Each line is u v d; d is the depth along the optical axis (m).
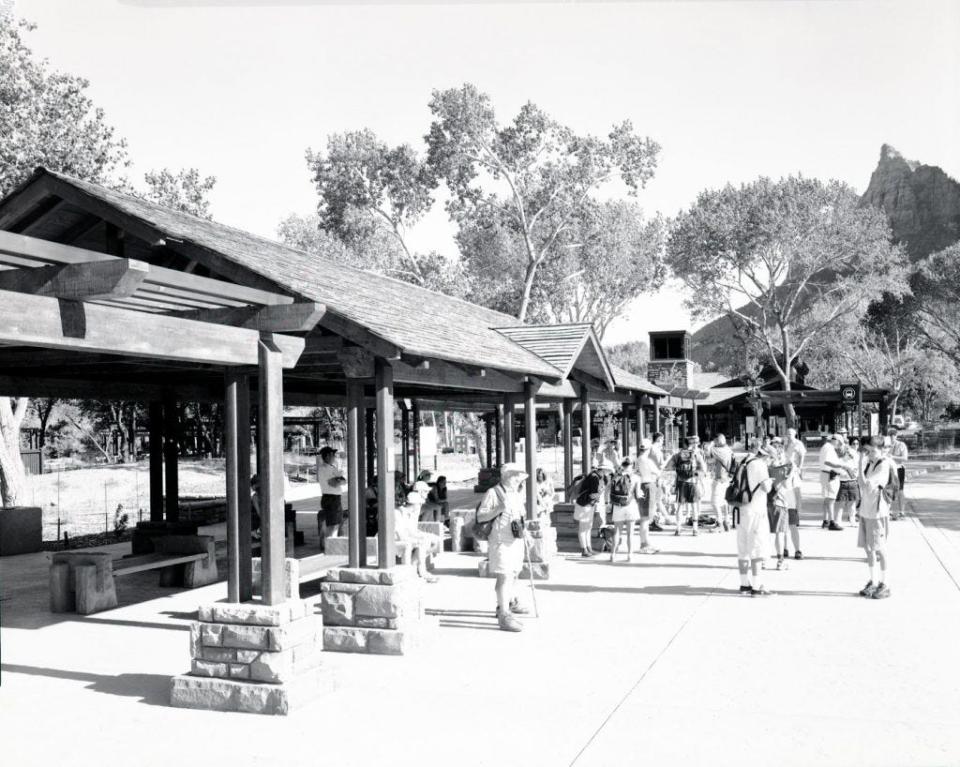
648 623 9.26
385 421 8.55
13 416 21.64
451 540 15.25
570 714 6.34
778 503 12.32
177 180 28.48
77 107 21.52
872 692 6.73
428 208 46.03
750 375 53.34
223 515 20.02
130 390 13.57
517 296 48.25
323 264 12.19
